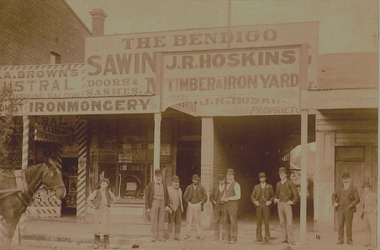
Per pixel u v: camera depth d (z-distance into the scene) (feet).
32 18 61.31
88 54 52.42
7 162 56.34
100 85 51.83
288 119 55.88
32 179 34.17
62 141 54.70
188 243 38.17
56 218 56.13
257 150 64.03
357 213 45.62
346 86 46.85
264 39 48.14
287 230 37.58
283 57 39.40
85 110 42.68
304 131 38.37
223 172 55.26
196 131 53.31
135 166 53.47
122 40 51.67
